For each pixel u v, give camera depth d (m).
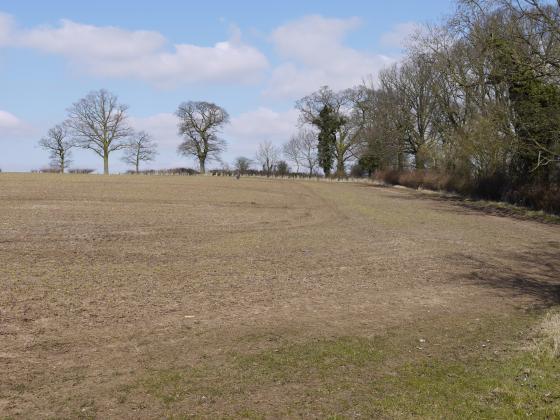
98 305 9.45
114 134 87.75
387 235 20.80
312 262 14.76
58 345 7.44
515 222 25.88
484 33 30.92
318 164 85.38
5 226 18.41
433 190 47.06
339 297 11.03
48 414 5.39
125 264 13.19
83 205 27.42
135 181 53.66
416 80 54.41
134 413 5.48
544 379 6.62
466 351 7.78
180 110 91.94
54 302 9.46
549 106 26.52
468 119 38.59
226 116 94.00
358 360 7.27
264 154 101.62
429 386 6.37
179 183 51.94
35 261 12.88
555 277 13.87
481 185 37.56
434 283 12.77
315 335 8.39
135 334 8.06
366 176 74.81
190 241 17.41
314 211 29.17
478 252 17.45
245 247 16.72
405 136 56.59
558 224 25.08
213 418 5.42
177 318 8.98
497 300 11.22
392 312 10.02
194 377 6.48
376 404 5.84
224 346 7.69
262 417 5.47
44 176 59.84
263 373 6.68
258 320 9.10
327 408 5.71
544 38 27.50
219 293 10.84
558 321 9.19
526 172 32.47
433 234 21.47
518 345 8.09
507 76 28.55
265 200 35.12
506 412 5.70
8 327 8.03
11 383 6.11
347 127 80.38
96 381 6.27
